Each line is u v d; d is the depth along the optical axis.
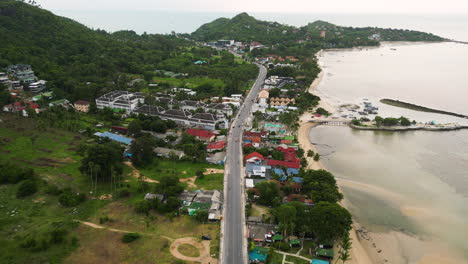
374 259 127.06
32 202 144.75
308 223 127.38
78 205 145.12
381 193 172.50
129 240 123.00
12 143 196.00
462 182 184.25
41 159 181.62
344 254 114.75
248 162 189.00
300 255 121.31
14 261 109.88
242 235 131.38
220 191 161.00
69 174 169.75
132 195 155.75
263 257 118.75
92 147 166.00
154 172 179.62
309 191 159.12
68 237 123.69
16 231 125.25
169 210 143.00
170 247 121.62
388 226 146.88
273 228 136.00
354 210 157.62
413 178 188.25
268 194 150.62
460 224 148.62
